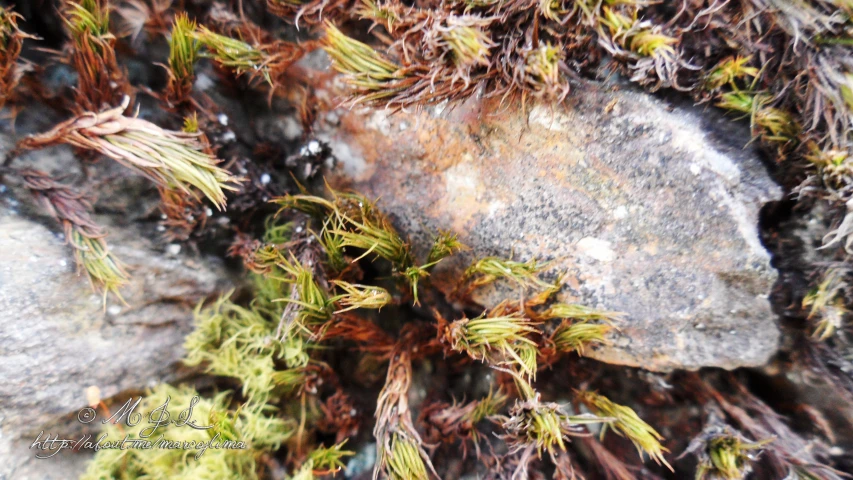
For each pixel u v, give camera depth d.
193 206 0.17
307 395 0.19
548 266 0.16
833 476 0.15
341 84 0.17
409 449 0.16
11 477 0.15
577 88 0.15
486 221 0.16
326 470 0.18
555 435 0.14
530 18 0.14
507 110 0.15
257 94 0.18
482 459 0.18
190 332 0.18
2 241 0.15
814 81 0.13
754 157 0.15
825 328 0.15
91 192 0.16
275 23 0.18
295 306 0.16
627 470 0.18
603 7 0.13
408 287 0.18
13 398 0.15
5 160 0.15
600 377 0.19
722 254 0.15
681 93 0.15
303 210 0.17
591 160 0.15
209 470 0.16
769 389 0.17
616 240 0.15
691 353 0.16
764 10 0.13
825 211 0.14
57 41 0.17
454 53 0.13
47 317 0.15
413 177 0.17
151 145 0.13
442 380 0.20
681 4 0.14
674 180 0.15
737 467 0.15
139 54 0.17
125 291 0.17
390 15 0.14
